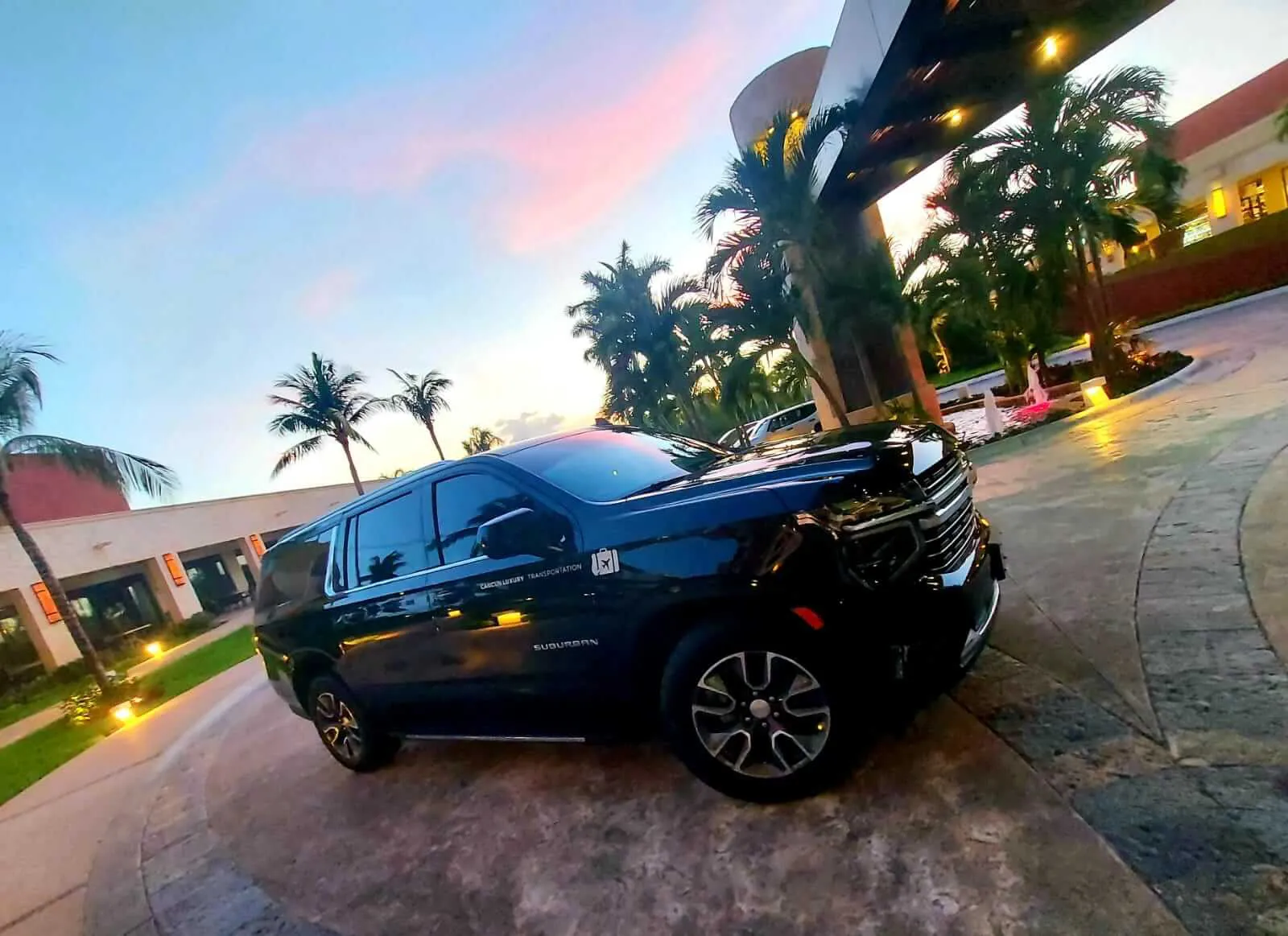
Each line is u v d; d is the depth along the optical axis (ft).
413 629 11.99
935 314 42.14
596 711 10.05
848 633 7.80
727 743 8.87
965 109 34.73
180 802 16.94
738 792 8.89
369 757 14.53
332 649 13.93
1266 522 12.69
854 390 48.21
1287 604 9.71
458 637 11.25
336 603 13.70
